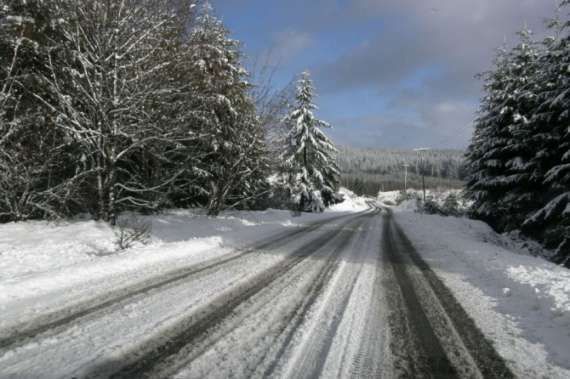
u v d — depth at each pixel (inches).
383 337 130.7
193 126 496.1
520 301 174.6
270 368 105.2
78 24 344.2
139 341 120.6
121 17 371.9
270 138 626.8
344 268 252.8
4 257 236.1
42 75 339.9
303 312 155.0
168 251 279.9
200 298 170.4
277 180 999.0
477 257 287.9
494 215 729.6
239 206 821.2
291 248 342.0
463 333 135.5
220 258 274.4
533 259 287.3
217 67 529.7
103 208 386.0
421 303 172.4
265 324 139.9
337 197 1422.2
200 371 102.2
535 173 589.0
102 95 372.8
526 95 614.2
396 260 290.2
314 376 101.4
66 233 324.8
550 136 538.6
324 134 1228.5
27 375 96.6
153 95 384.5
